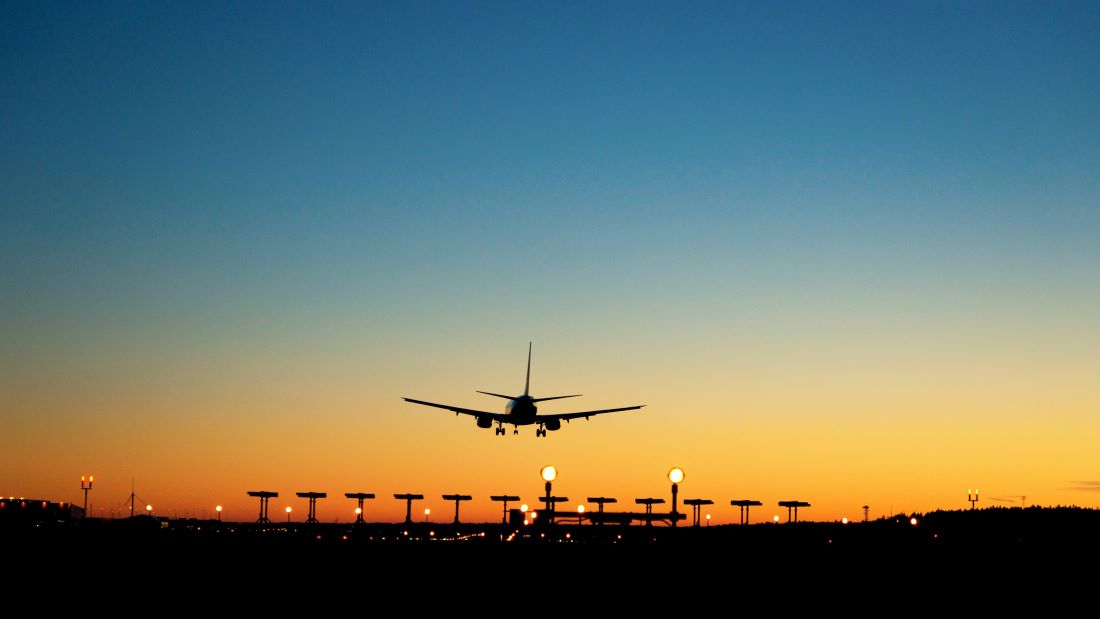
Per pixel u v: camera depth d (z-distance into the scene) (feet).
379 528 548.31
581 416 488.44
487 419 479.82
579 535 393.91
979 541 420.36
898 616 268.41
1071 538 436.35
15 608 262.06
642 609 273.75
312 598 284.82
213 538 432.66
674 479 276.00
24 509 550.36
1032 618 268.62
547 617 262.67
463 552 355.36
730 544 382.63
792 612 272.31
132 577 311.06
